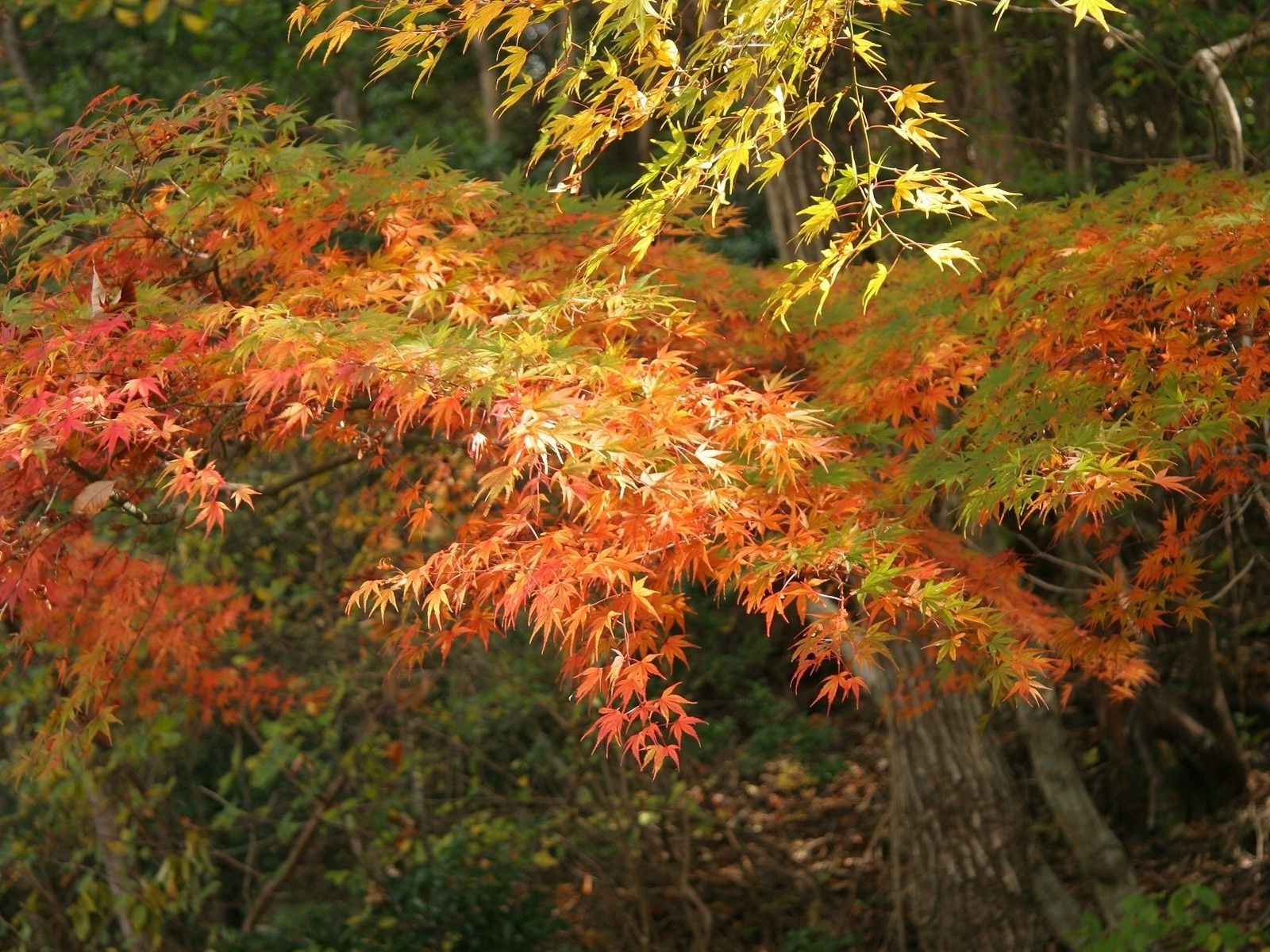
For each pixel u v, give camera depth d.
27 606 3.77
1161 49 6.69
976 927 6.63
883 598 2.75
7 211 3.52
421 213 3.82
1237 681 8.30
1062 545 6.84
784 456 2.92
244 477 7.51
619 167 10.92
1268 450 3.50
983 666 2.90
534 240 3.97
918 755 6.70
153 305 3.19
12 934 6.86
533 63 10.39
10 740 6.80
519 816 7.82
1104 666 4.20
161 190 3.66
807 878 8.21
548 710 7.53
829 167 2.51
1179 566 3.37
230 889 8.16
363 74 9.68
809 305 4.34
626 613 2.86
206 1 5.26
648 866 7.92
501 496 3.55
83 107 8.66
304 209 3.60
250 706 6.64
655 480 2.65
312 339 2.79
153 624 5.21
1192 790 7.98
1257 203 3.29
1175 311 3.13
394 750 7.16
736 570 2.80
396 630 3.24
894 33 7.51
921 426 3.67
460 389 2.70
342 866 8.34
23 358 3.00
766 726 9.05
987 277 3.91
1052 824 8.46
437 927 6.93
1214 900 6.43
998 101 7.39
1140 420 3.04
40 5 6.90
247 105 3.59
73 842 7.05
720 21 5.02
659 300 3.19
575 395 2.81
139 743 6.21
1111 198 3.95
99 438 2.74
